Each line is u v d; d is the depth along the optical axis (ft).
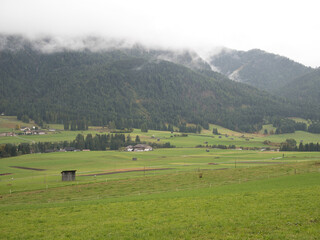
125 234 99.91
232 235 91.81
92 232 104.83
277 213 112.68
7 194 237.86
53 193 229.66
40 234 106.93
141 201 157.79
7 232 112.16
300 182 184.03
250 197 147.33
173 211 128.77
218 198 151.23
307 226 94.79
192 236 93.61
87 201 171.22
